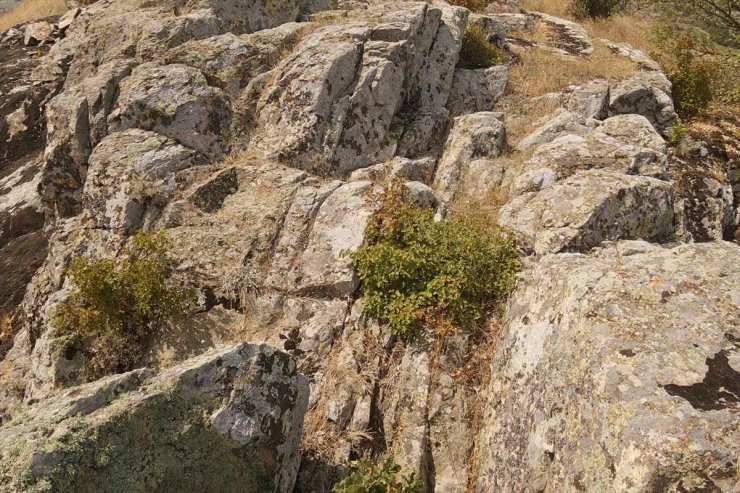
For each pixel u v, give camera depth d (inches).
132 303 285.7
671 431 150.9
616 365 172.6
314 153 368.2
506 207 326.0
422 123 414.6
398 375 263.0
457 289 268.4
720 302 186.5
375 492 204.2
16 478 161.3
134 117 368.5
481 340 264.8
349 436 245.1
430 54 463.8
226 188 349.4
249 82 404.8
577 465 168.6
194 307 297.6
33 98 496.1
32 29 619.5
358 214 313.0
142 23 453.4
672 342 175.3
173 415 189.3
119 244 330.0
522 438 205.2
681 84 552.1
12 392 301.0
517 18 665.6
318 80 374.6
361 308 285.6
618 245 269.0
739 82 560.1
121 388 191.2
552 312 216.8
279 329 289.6
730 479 142.8
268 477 205.9
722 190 432.5
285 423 211.6
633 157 345.1
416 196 328.5
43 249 385.1
